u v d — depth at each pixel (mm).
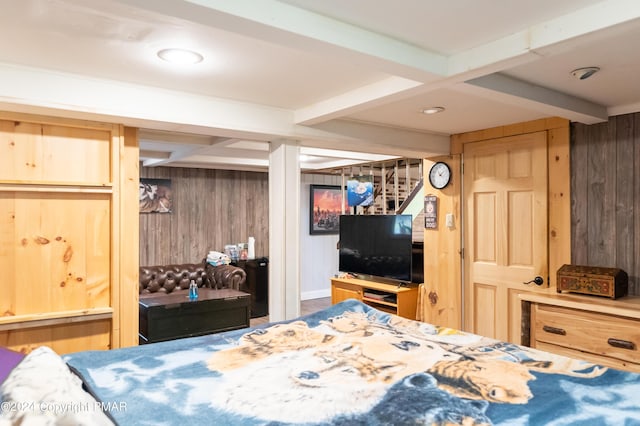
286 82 2422
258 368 1647
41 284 2430
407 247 4684
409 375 1569
